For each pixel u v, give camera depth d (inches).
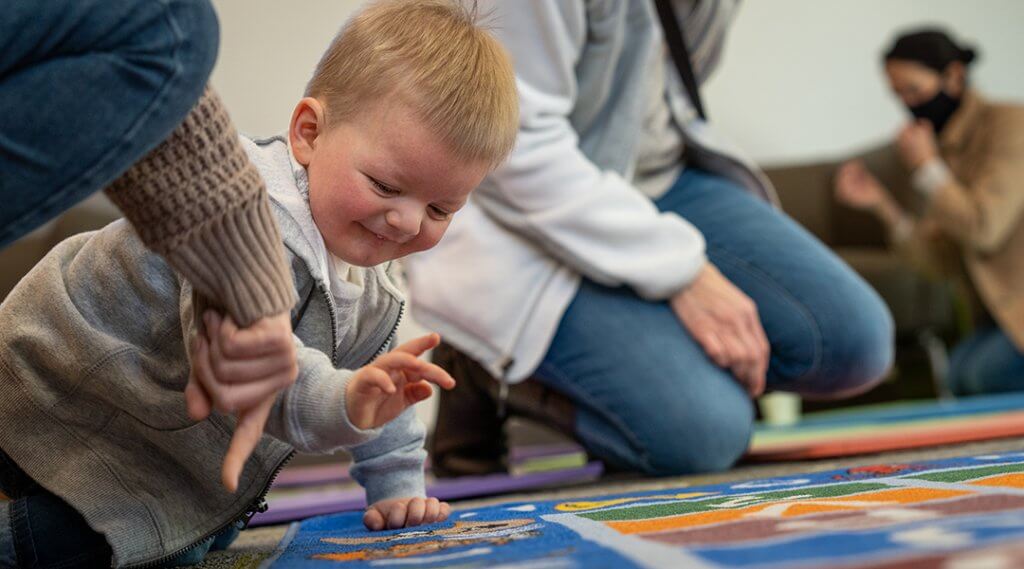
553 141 56.3
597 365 57.8
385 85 32.7
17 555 32.1
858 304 61.7
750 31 147.9
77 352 31.7
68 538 32.3
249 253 24.5
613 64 59.3
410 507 36.6
